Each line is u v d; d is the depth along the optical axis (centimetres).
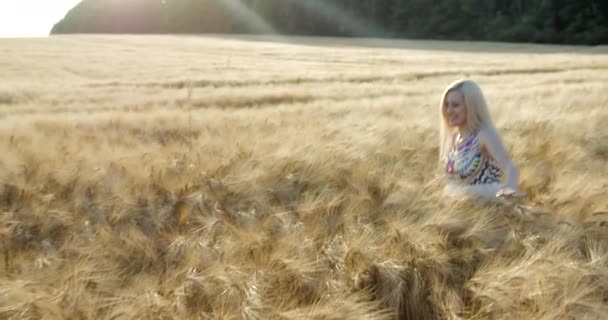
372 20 8356
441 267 335
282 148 498
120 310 292
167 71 2492
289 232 364
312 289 321
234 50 4284
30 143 562
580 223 378
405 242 345
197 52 4044
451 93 440
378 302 315
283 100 1505
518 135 620
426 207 390
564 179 432
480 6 7525
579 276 316
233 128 651
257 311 289
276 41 6184
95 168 466
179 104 1339
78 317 290
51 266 338
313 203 399
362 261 334
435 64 3017
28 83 1927
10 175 457
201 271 328
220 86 1972
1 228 389
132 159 493
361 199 402
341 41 6519
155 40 5838
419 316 324
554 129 637
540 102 987
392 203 399
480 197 418
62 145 552
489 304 304
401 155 523
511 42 6931
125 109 1214
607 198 396
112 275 336
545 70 2658
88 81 2042
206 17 9962
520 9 7388
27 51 3778
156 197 434
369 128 632
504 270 322
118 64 2909
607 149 593
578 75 2134
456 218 371
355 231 356
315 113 924
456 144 449
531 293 302
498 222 382
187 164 474
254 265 328
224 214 409
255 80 2042
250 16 9319
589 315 298
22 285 305
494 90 1483
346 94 1573
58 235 396
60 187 445
